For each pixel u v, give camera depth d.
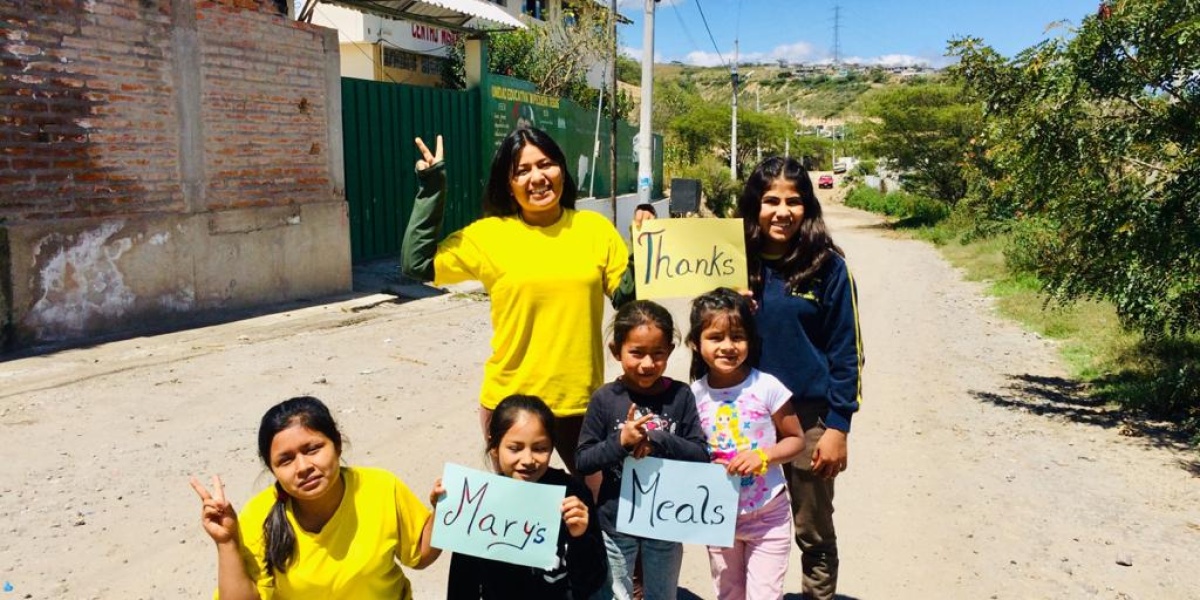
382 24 21.28
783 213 3.21
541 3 27.94
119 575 4.12
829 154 80.62
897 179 37.75
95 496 4.96
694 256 3.33
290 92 10.60
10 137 7.71
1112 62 6.97
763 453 3.00
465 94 15.45
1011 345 10.62
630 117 33.56
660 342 3.02
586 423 3.20
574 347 3.40
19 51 7.71
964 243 23.62
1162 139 6.87
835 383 3.22
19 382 6.96
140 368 7.57
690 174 32.44
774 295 3.27
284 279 10.73
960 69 7.81
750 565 3.25
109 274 8.62
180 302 9.38
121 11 8.53
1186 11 6.50
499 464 2.95
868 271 18.94
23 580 4.02
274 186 10.51
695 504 2.98
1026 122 7.30
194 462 5.52
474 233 3.46
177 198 9.28
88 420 6.21
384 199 13.62
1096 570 4.49
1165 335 9.05
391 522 2.81
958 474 5.93
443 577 4.36
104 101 8.45
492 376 3.51
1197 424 6.93
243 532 2.70
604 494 3.23
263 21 10.13
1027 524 5.09
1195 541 4.83
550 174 3.32
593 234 3.48
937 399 7.98
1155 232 6.73
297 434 2.57
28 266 7.91
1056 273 7.71
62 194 8.18
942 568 4.52
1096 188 7.12
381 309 10.93
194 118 9.39
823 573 3.50
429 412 6.78
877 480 5.81
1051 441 6.70
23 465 5.34
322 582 2.70
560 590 2.87
